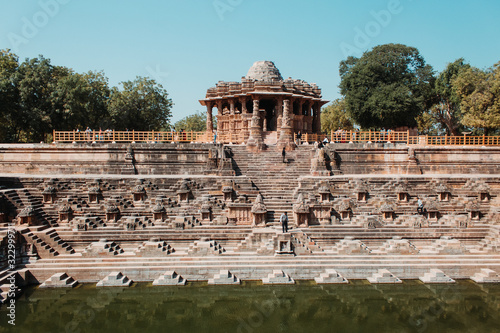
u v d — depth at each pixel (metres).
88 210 27.91
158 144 37.53
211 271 22.89
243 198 28.41
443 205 28.91
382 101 53.91
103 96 63.62
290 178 33.97
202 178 31.41
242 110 48.00
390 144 38.91
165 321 19.09
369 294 21.42
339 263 23.59
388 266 23.25
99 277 22.78
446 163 39.16
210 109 51.50
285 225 24.97
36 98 51.25
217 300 20.94
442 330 17.70
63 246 24.98
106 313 19.66
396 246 24.80
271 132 47.50
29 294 21.19
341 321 18.80
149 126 67.12
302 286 22.03
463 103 49.78
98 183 29.95
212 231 26.52
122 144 37.50
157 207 27.28
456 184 31.56
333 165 37.06
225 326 18.62
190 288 21.80
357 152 38.81
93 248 24.25
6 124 53.88
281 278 22.31
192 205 28.88
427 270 23.30
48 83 50.91
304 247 24.42
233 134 49.12
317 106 53.69
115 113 61.59
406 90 54.16
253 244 25.20
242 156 37.25
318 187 31.02
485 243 25.70
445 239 25.61
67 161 37.72
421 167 38.88
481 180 31.47
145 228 26.38
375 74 57.38
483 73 53.34
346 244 24.62
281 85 46.62
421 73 63.41
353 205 28.95
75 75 52.41
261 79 51.47
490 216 27.89
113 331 18.12
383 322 18.59
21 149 37.56
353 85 58.59
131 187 30.36
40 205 28.31
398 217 27.66
